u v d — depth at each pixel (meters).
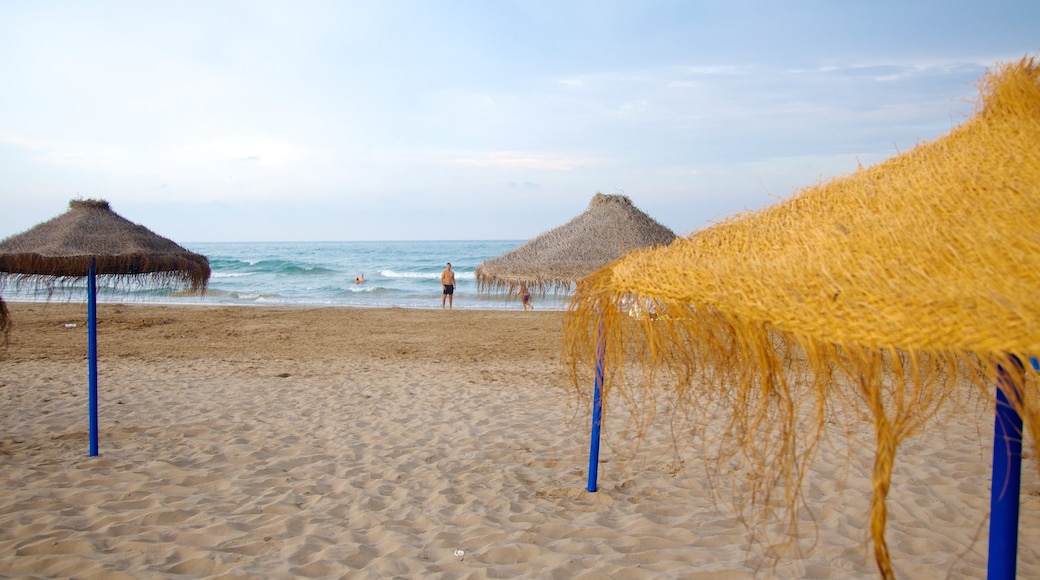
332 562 3.65
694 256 1.92
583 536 4.04
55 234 5.11
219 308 20.33
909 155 1.94
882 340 1.29
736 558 3.68
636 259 2.25
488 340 13.70
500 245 107.44
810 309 1.41
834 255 1.51
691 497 4.67
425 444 6.11
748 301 1.55
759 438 5.27
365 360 11.12
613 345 2.54
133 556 3.71
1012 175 1.52
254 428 6.61
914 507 4.43
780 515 4.30
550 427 6.70
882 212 1.64
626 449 5.84
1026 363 1.37
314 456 5.68
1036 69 1.80
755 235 1.90
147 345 12.53
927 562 3.62
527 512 4.43
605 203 5.53
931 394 1.67
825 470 5.16
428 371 10.07
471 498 4.70
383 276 37.66
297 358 11.27
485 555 3.76
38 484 4.86
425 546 3.89
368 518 4.32
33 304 20.58
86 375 9.36
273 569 3.57
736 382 1.97
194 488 4.88
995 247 1.29
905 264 1.36
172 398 7.91
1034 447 1.29
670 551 3.80
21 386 8.46
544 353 11.96
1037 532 3.95
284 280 34.72
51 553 3.73
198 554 3.74
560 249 5.09
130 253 5.14
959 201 1.51
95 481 4.95
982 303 1.16
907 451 5.66
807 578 3.44
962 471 5.17
